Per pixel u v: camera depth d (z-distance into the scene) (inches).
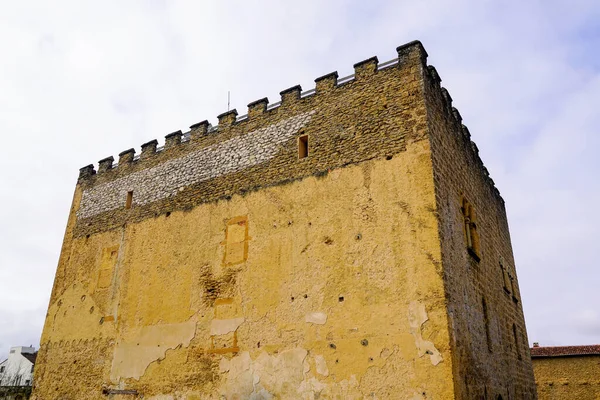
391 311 417.7
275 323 478.0
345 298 445.4
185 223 598.2
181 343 537.3
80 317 651.5
